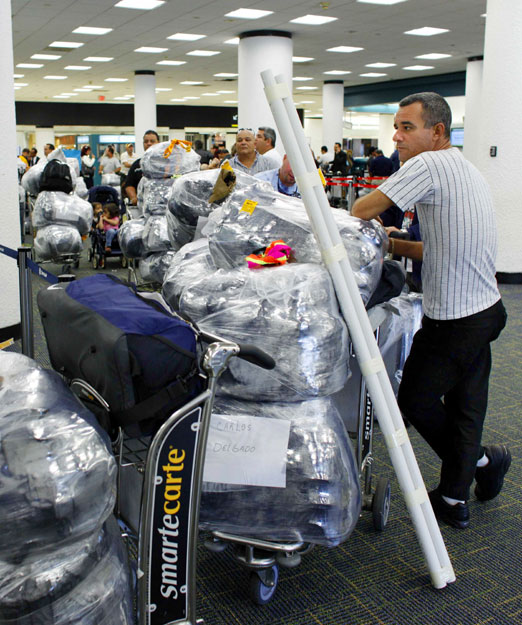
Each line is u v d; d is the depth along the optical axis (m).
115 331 1.43
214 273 1.99
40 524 1.17
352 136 30.97
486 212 2.12
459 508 2.36
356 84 20.75
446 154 2.11
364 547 2.26
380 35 12.60
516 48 6.87
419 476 2.01
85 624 1.26
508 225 7.26
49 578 1.21
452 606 1.95
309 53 14.77
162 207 4.75
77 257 7.02
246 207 2.09
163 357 1.44
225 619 1.87
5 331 4.46
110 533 1.40
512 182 7.16
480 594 2.01
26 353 2.76
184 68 17.42
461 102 21.08
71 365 1.61
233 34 12.49
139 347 1.42
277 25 11.65
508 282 7.38
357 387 2.31
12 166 4.40
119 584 1.35
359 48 14.11
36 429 1.23
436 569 2.01
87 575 1.27
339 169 14.86
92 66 17.14
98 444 1.28
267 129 5.34
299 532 1.77
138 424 1.51
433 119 2.15
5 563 1.19
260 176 3.65
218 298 1.83
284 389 1.77
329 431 1.81
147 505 1.44
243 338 1.78
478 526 2.41
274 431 1.77
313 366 1.77
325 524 1.75
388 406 1.95
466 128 16.03
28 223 10.12
